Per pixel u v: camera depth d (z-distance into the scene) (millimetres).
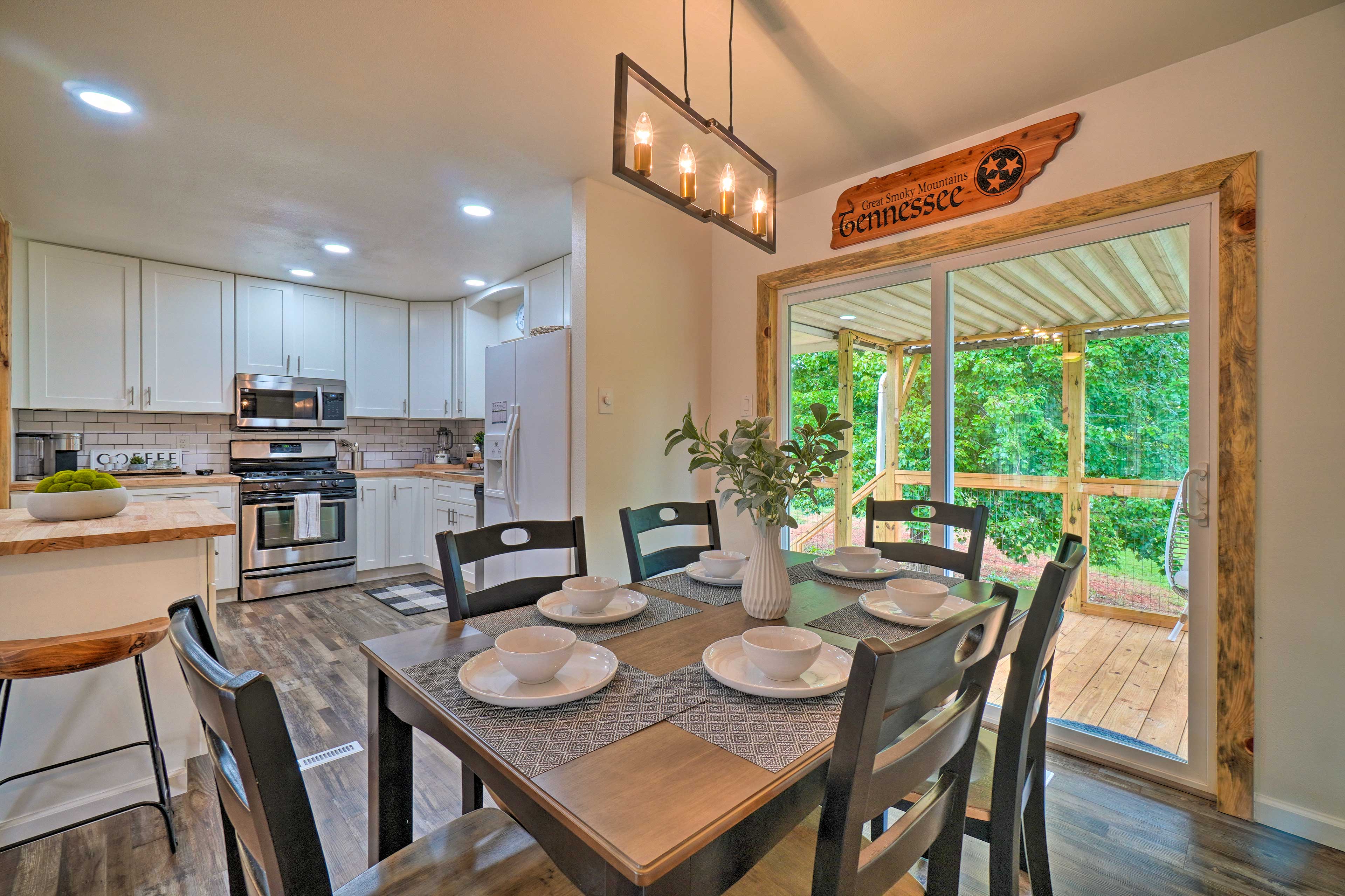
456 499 4387
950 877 906
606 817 668
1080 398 2201
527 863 992
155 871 1571
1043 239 2246
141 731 1880
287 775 585
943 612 1443
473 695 929
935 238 2479
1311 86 1708
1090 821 1809
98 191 2791
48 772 1735
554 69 1928
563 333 2980
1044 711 1318
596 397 2830
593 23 1715
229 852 846
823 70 1938
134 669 1870
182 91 2025
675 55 1864
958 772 907
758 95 2074
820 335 2971
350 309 4715
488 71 1939
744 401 3219
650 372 3055
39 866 1589
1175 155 1925
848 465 2896
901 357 2697
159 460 4066
